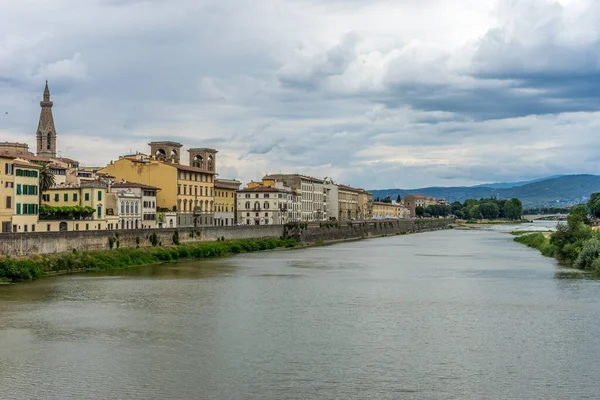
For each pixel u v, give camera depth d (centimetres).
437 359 6369
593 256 13825
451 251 19888
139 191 18462
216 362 6238
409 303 9325
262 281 11600
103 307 8769
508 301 9494
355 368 6072
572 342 7019
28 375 5831
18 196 13412
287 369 6034
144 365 6134
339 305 9131
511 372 5978
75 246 12888
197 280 11625
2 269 10894
